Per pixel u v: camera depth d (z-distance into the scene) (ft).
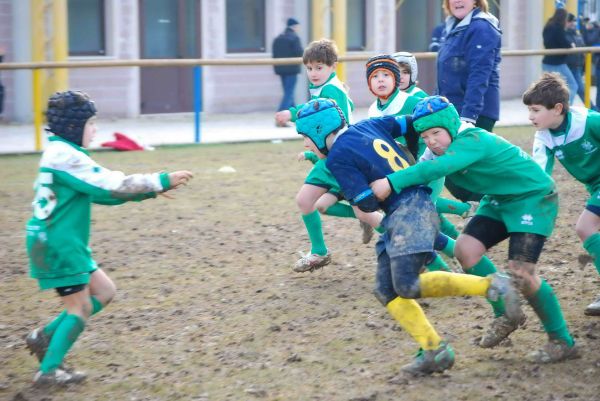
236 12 145.89
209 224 65.31
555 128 40.75
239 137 113.39
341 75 110.83
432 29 162.91
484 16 56.13
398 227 35.27
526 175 36.60
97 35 134.72
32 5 121.60
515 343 39.83
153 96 135.03
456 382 35.73
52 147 35.78
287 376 37.09
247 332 42.42
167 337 42.01
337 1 139.23
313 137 37.47
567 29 123.03
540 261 53.06
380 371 37.29
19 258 56.39
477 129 36.58
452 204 51.08
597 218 41.98
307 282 50.34
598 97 118.73
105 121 128.26
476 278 35.14
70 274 35.60
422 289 34.91
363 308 45.37
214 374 37.58
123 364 38.83
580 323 42.19
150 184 35.86
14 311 46.11
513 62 159.33
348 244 58.80
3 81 120.78
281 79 132.05
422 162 35.40
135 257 56.13
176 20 140.87
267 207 71.36
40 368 36.86
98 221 66.64
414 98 48.57
